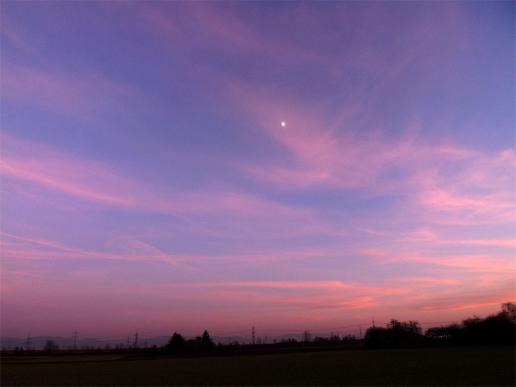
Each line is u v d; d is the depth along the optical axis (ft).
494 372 140.56
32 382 160.86
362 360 220.23
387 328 363.56
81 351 528.22
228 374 170.40
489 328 311.06
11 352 512.63
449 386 113.19
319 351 341.41
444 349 285.23
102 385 144.66
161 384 142.20
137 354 426.92
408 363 188.44
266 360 254.47
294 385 128.16
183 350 413.18
